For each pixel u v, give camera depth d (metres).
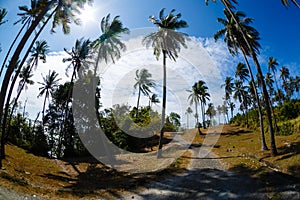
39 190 8.25
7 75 11.08
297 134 18.09
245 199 7.30
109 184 10.48
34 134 24.64
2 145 14.37
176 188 9.05
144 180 10.55
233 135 27.77
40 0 14.45
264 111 33.22
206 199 7.64
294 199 6.75
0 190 6.88
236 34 17.84
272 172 9.80
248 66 17.69
